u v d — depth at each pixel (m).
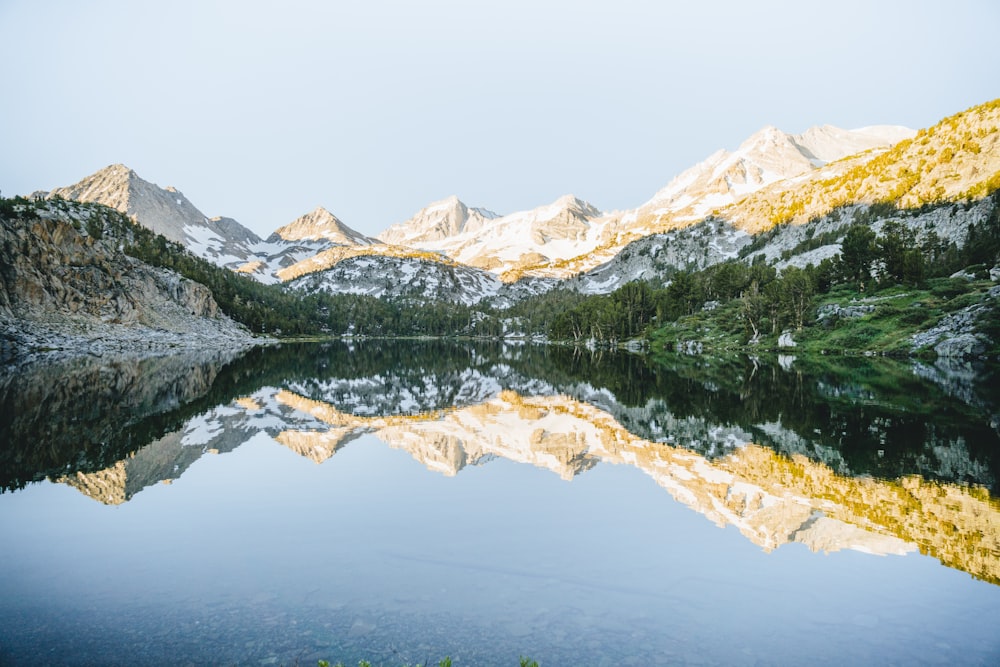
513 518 17.00
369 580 12.69
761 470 22.17
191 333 143.50
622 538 15.38
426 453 26.41
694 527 16.19
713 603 11.67
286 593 12.05
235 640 10.21
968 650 9.91
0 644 10.06
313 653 9.80
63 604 11.55
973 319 76.44
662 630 10.59
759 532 15.77
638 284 176.75
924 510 17.33
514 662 9.51
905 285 106.88
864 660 9.60
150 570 13.19
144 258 158.75
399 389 55.84
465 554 14.23
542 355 125.19
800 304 110.69
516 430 32.62
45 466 23.08
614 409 40.78
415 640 10.21
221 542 15.02
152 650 9.88
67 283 112.25
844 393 44.81
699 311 159.00
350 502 18.66
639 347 145.00
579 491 19.88
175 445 27.42
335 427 33.62
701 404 41.34
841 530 15.79
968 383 49.91
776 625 10.77
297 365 87.38
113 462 23.88
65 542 14.98
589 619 10.99
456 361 104.00
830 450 25.44
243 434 30.59
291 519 16.86
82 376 58.94
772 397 43.69
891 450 25.11
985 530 15.61
